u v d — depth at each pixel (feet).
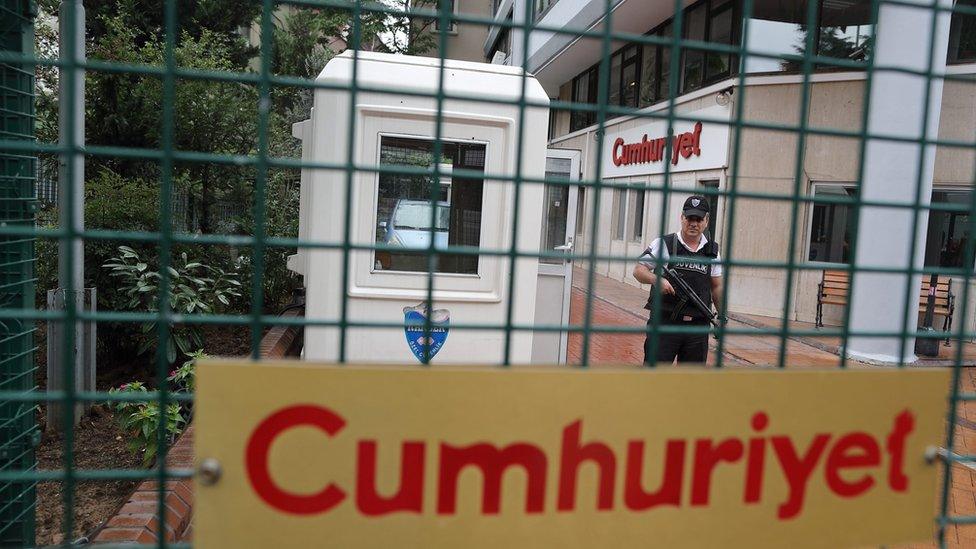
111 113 26.73
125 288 18.83
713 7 38.50
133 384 13.15
